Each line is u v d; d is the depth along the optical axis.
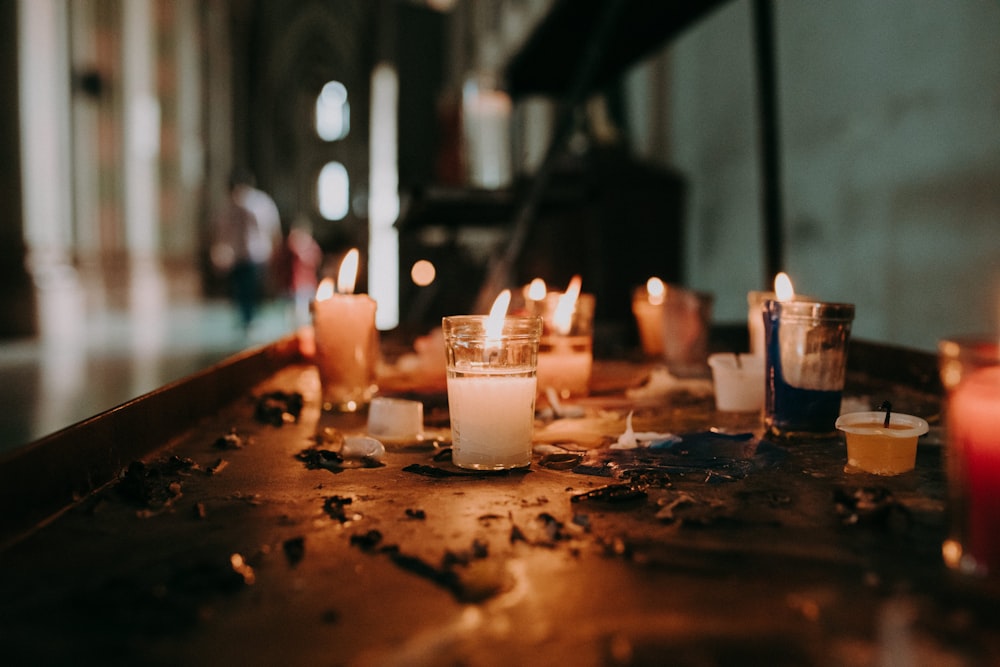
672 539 0.76
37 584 0.66
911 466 1.01
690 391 1.65
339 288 1.52
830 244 3.80
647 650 0.54
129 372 5.04
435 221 4.50
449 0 12.29
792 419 1.20
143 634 0.57
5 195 7.37
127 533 0.79
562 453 1.12
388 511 0.87
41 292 7.65
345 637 0.57
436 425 1.35
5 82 7.43
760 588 0.64
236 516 0.85
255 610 0.61
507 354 1.04
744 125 4.53
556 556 0.72
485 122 9.88
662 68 5.46
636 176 5.05
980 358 0.65
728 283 4.76
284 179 25.86
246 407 1.52
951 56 2.97
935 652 0.53
